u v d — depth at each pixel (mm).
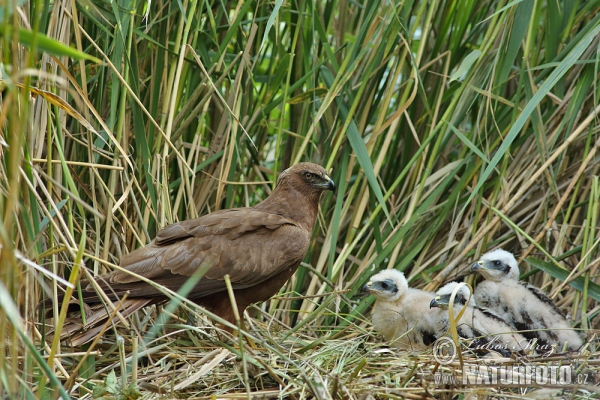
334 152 11336
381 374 8211
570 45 11250
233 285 9570
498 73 11375
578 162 11992
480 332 9734
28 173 7656
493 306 10789
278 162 13125
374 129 11695
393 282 10383
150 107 10797
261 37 11898
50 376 5852
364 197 11891
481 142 11562
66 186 9672
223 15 11984
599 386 7840
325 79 11953
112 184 10039
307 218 10547
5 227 5418
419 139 12594
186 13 10711
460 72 10359
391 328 10406
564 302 11711
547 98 12273
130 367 8742
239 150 11695
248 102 11773
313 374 8039
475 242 11422
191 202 10711
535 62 12172
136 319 10102
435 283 11555
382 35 11531
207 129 12531
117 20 9375
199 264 9367
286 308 11523
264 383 8398
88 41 10539
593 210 10945
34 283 8133
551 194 11938
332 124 12344
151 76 10734
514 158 12328
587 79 11086
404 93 11789
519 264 12211
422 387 7848
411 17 13156
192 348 9453
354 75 12219
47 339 8438
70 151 10562
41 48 5535
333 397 7590
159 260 9281
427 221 12203
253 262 9570
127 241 10430
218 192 10797
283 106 11055
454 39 12250
